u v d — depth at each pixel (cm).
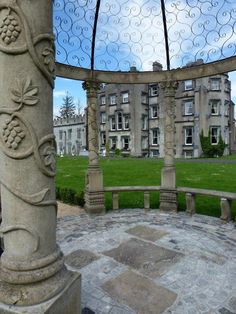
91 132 637
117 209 685
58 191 877
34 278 195
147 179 1238
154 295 298
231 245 438
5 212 201
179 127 3080
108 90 3634
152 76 636
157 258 389
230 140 3238
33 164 195
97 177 643
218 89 2917
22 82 187
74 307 222
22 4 184
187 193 627
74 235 491
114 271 352
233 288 311
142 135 3369
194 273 345
